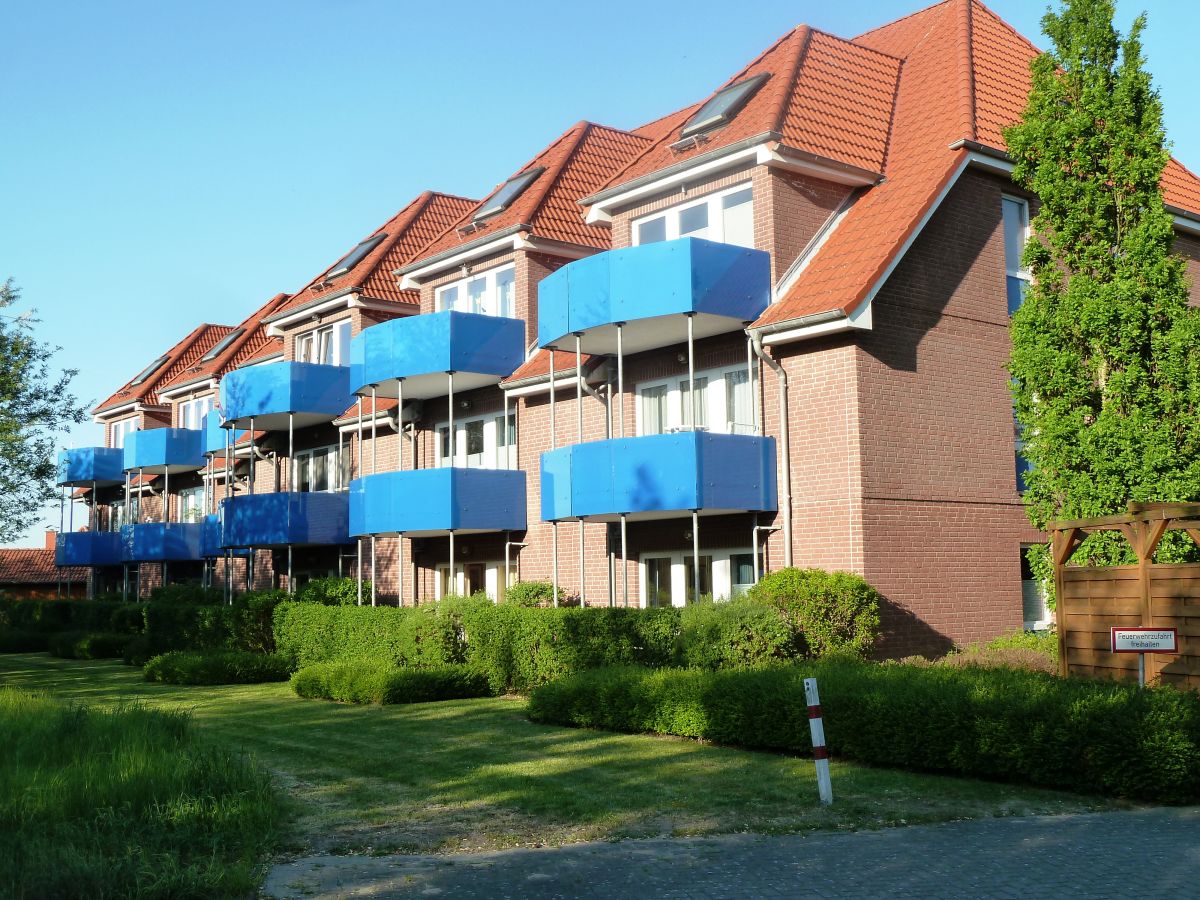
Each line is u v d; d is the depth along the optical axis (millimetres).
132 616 33188
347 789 10531
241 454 34250
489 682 18500
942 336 18016
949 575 17578
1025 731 9883
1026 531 18844
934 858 7602
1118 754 9367
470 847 8305
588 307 18344
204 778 9406
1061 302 14828
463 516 21953
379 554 27125
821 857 7711
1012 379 16328
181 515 39844
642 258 17719
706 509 17297
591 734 13727
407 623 20281
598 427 21062
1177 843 7875
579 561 21438
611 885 7156
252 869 7516
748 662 15422
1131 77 14836
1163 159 14555
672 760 11633
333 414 27734
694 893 6938
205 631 26703
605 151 26000
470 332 22516
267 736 14148
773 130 17938
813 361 17312
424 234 29328
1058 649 13188
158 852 7637
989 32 22109
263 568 33156
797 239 18500
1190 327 13867
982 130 18719
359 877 7469
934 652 17188
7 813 8391
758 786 10125
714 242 17938
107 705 17000
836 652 15156
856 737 11125
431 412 25750
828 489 17000
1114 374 14266
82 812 8547
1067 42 15320
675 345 19719
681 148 20203
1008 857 7582
